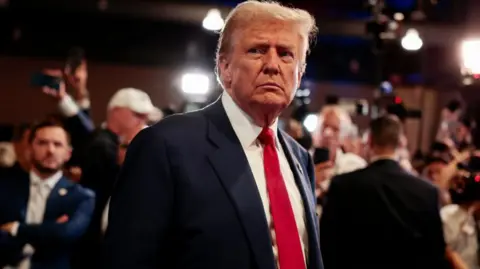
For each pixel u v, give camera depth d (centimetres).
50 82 349
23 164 321
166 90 812
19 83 748
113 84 798
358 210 259
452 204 318
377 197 258
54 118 352
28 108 746
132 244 129
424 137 819
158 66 813
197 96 554
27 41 753
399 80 755
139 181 134
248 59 141
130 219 131
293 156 158
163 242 133
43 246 272
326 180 304
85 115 381
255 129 146
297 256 139
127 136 334
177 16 757
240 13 145
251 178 139
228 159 139
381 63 530
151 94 808
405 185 260
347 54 868
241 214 133
